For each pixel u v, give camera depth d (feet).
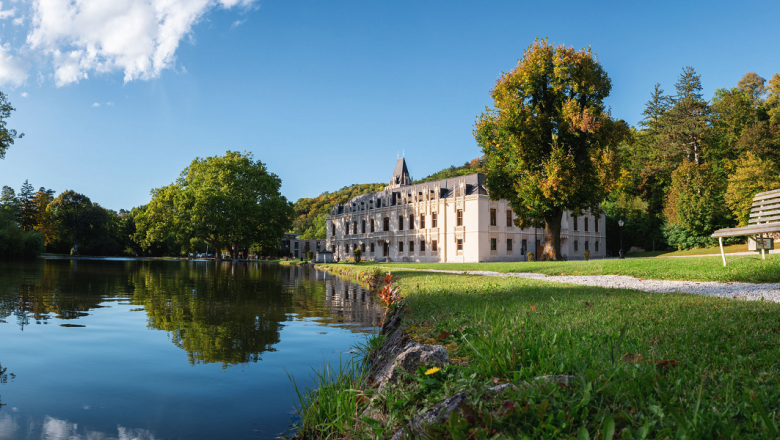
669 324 17.48
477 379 11.44
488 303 26.35
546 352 12.79
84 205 307.99
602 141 111.24
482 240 191.11
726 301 23.98
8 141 136.36
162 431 14.01
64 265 132.67
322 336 28.89
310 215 519.19
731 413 8.20
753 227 42.06
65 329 30.45
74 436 13.48
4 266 114.52
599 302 25.27
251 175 248.32
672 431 7.46
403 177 311.06
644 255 181.47
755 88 242.58
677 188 175.73
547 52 111.24
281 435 13.84
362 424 12.32
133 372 20.45
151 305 44.09
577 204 111.14
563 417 8.11
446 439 8.59
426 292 36.17
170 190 243.81
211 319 35.83
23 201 300.20
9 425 14.37
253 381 19.24
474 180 202.28
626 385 9.42
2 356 23.09
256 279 87.92
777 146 163.43
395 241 232.73
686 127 191.21
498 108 113.39
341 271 118.01
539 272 63.57
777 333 15.23
